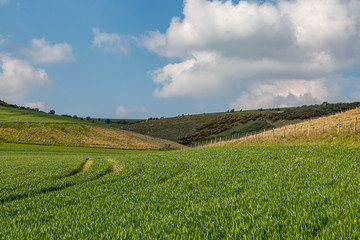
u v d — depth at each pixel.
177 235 5.07
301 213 5.77
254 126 134.50
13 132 76.44
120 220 6.63
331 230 4.70
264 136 44.91
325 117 60.94
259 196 8.05
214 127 152.38
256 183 10.43
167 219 6.29
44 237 5.89
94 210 8.03
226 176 13.17
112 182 14.73
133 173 18.00
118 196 10.28
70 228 6.38
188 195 9.41
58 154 51.56
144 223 6.18
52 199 10.48
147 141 108.25
